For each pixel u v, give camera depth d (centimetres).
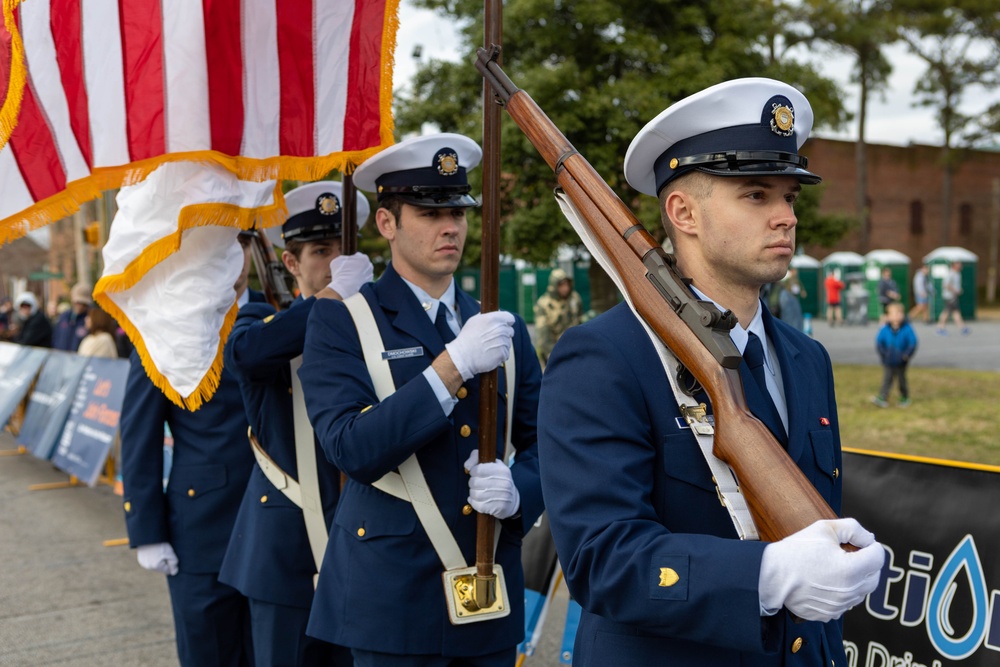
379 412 234
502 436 266
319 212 338
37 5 259
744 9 1259
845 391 1170
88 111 260
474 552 249
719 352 150
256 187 273
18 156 262
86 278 1717
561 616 479
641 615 143
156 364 269
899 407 1034
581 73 1181
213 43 261
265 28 270
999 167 3975
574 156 185
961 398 1076
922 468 292
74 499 773
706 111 159
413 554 245
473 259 1244
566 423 162
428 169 261
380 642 240
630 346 164
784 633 159
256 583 294
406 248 263
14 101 255
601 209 174
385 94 274
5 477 867
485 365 238
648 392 161
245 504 311
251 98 268
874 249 3688
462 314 278
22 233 262
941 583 282
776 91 160
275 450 300
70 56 260
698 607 138
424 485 246
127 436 345
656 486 159
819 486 168
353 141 276
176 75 258
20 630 471
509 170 1167
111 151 259
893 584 292
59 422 850
